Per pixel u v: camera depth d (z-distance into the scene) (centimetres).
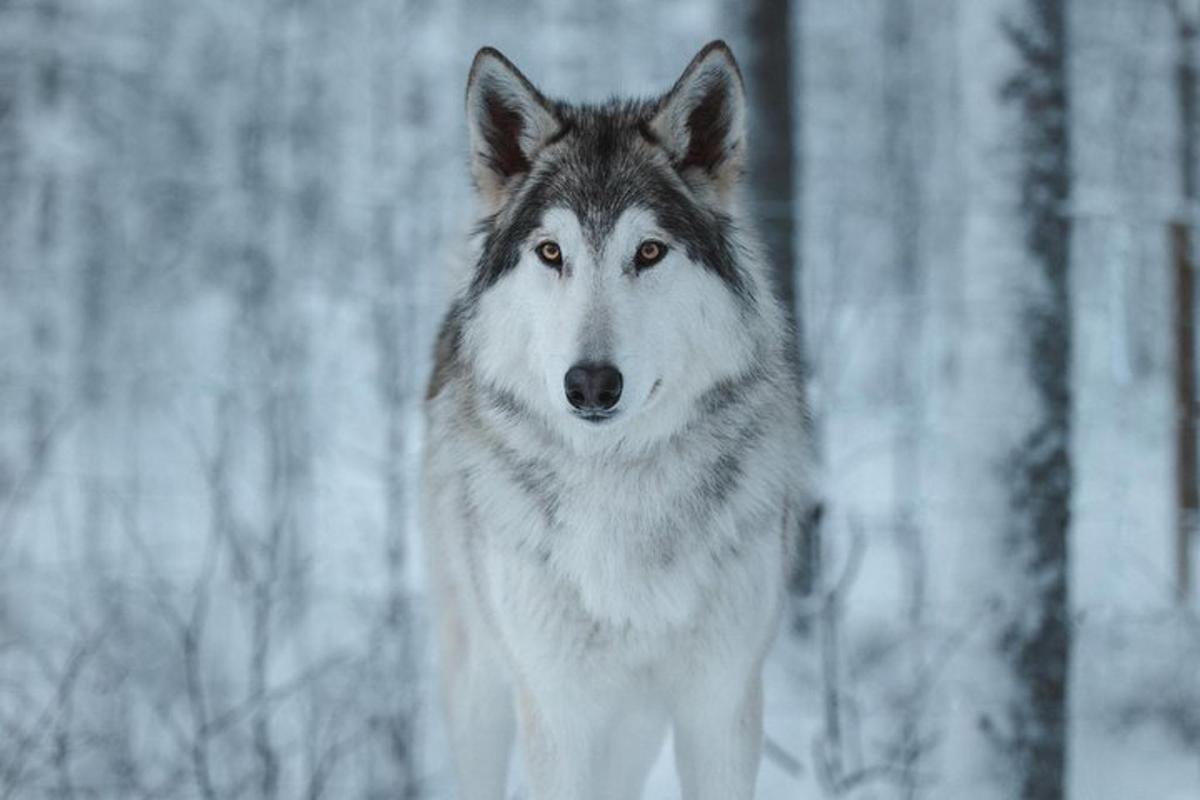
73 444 1388
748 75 1046
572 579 486
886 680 858
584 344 450
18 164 1895
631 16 2700
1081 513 1119
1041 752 681
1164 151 2261
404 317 1032
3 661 812
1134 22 2278
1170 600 995
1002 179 691
